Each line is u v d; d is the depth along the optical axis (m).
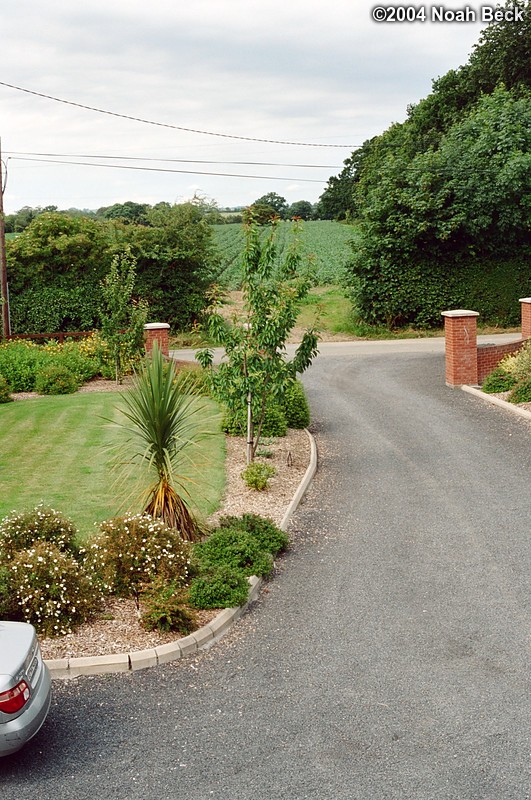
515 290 34.34
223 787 5.32
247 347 12.84
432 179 32.91
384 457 14.45
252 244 13.03
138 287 34.16
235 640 7.63
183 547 8.80
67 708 6.44
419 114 48.44
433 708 6.27
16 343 25.83
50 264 32.97
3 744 5.19
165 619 7.62
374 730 5.98
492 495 12.00
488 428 16.28
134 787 5.34
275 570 9.38
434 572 9.17
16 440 15.18
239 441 15.44
